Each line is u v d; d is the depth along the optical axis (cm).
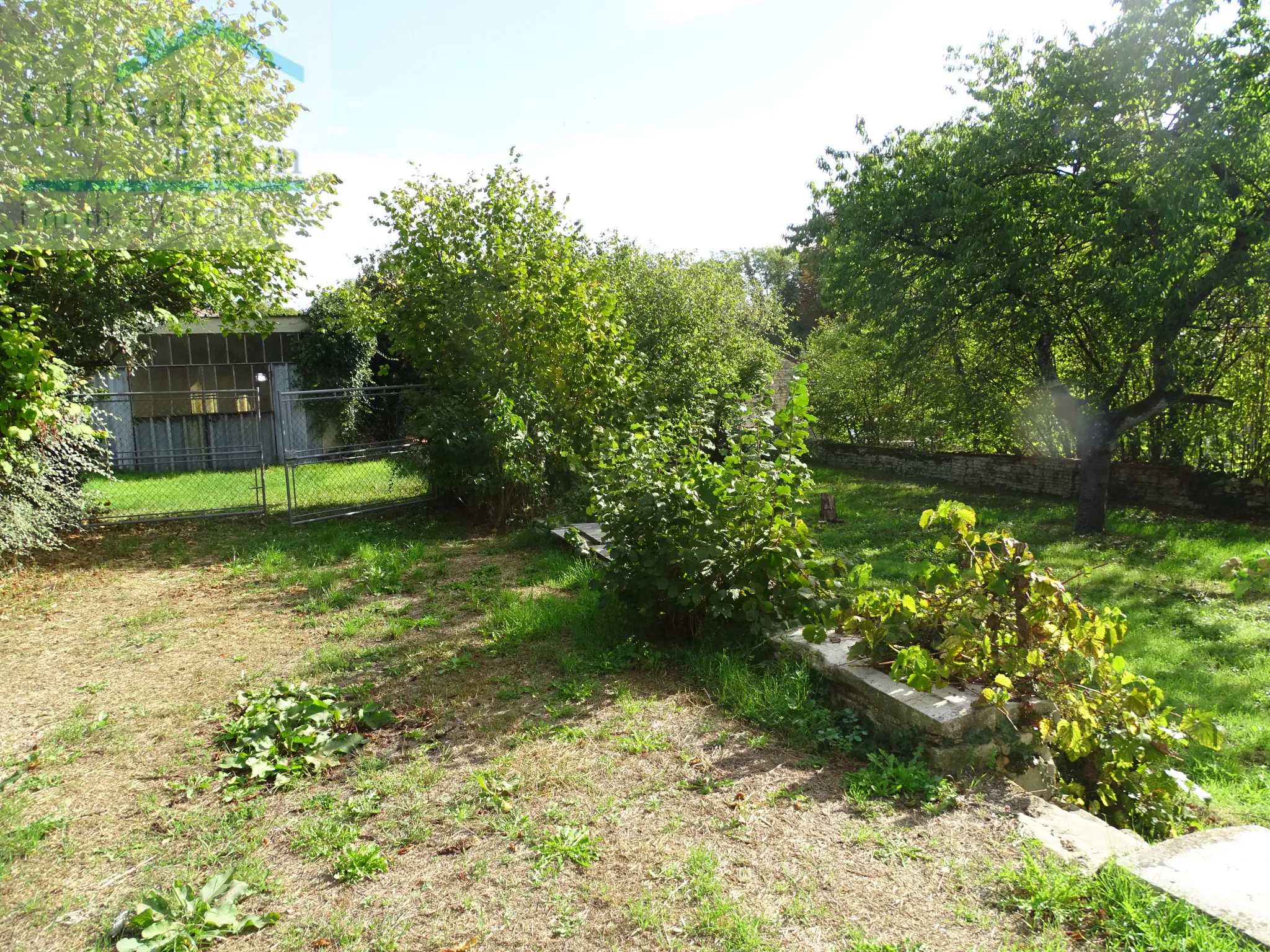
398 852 296
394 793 342
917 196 1178
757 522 504
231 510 1168
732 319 1920
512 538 956
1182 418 1291
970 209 1101
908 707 377
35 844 304
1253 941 225
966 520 436
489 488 1023
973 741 365
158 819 326
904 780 345
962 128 1209
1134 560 920
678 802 332
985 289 1141
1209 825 371
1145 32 979
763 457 532
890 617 432
